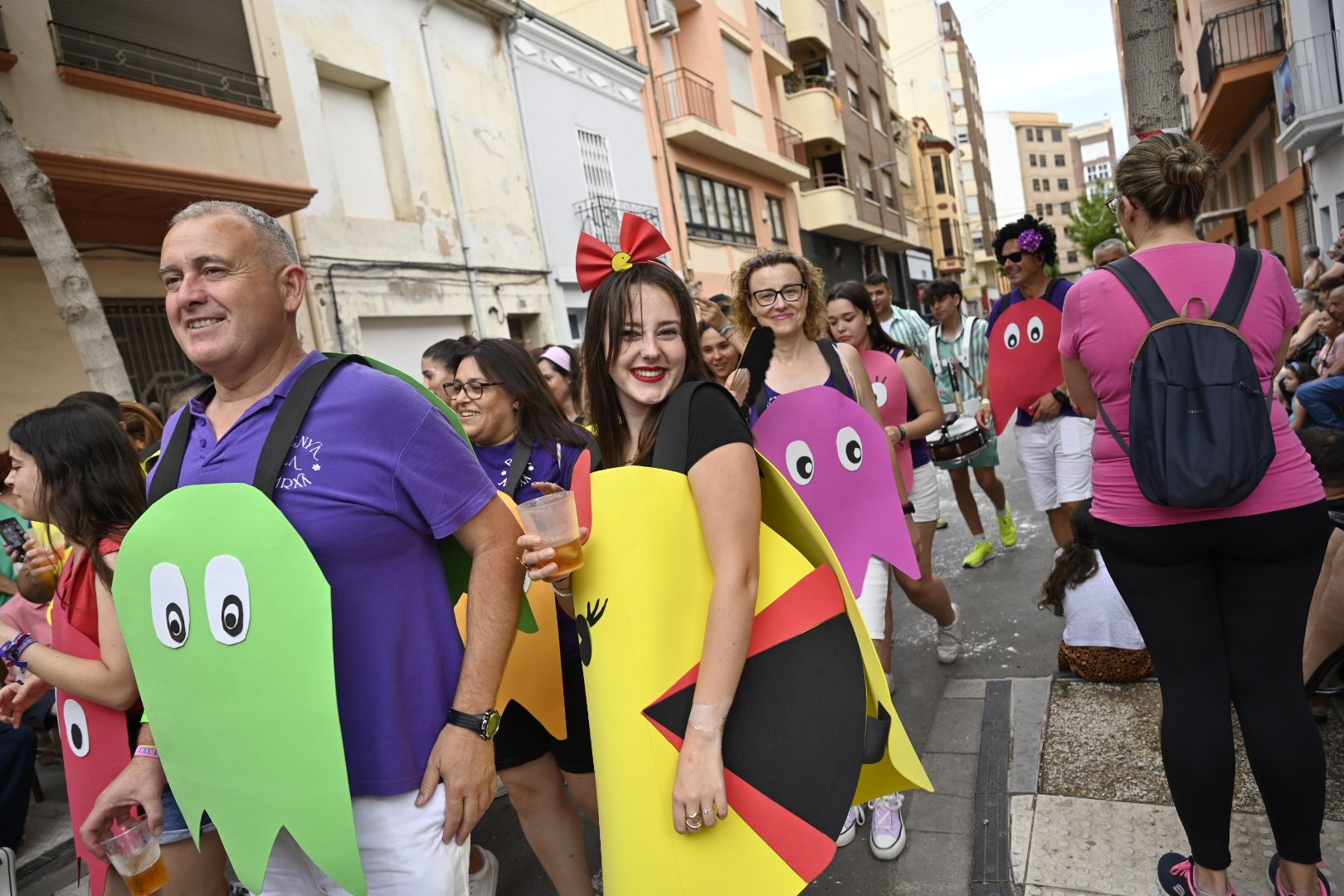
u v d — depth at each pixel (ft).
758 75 70.54
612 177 49.52
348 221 32.37
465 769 5.42
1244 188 79.97
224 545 5.16
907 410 13.56
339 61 32.65
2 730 11.90
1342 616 9.27
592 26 56.44
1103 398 7.07
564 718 7.63
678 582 5.50
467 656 5.60
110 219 24.57
